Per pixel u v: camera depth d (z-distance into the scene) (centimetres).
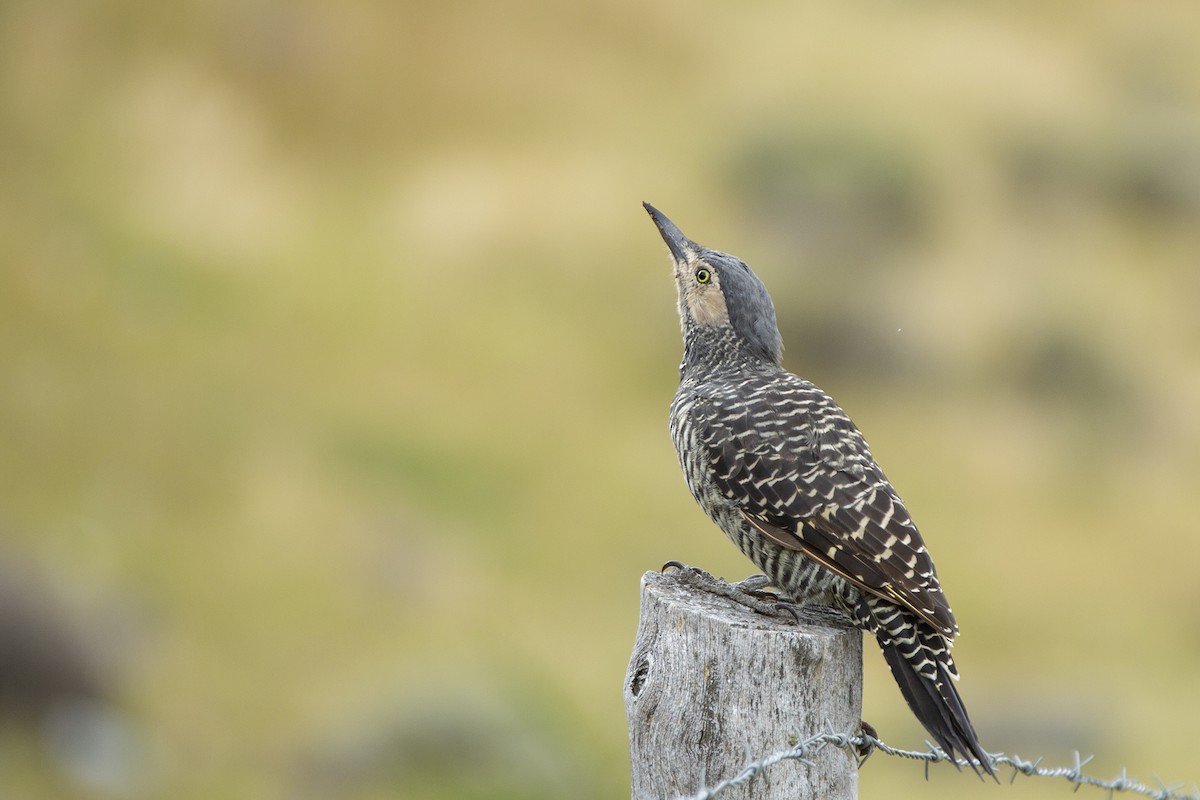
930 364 2575
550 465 2200
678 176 2972
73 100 2884
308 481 2011
